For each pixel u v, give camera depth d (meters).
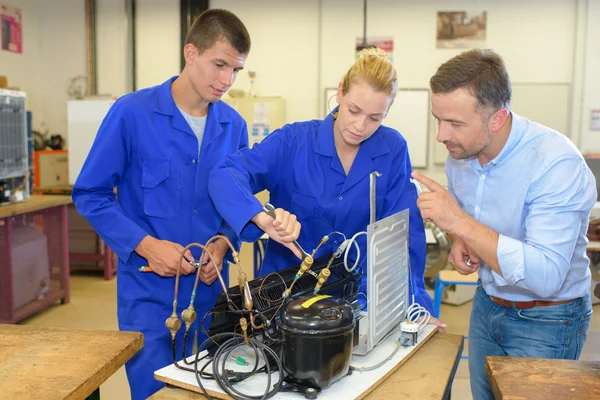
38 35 6.33
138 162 1.83
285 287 1.37
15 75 6.02
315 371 1.12
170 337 1.80
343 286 1.48
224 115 1.95
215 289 1.90
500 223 1.51
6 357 1.17
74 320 3.98
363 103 1.42
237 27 1.68
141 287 1.81
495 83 1.27
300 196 1.67
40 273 3.99
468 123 1.31
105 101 4.87
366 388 1.19
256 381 1.21
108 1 6.12
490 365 1.16
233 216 1.43
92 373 1.10
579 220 1.33
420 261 1.66
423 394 1.20
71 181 5.04
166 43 6.08
